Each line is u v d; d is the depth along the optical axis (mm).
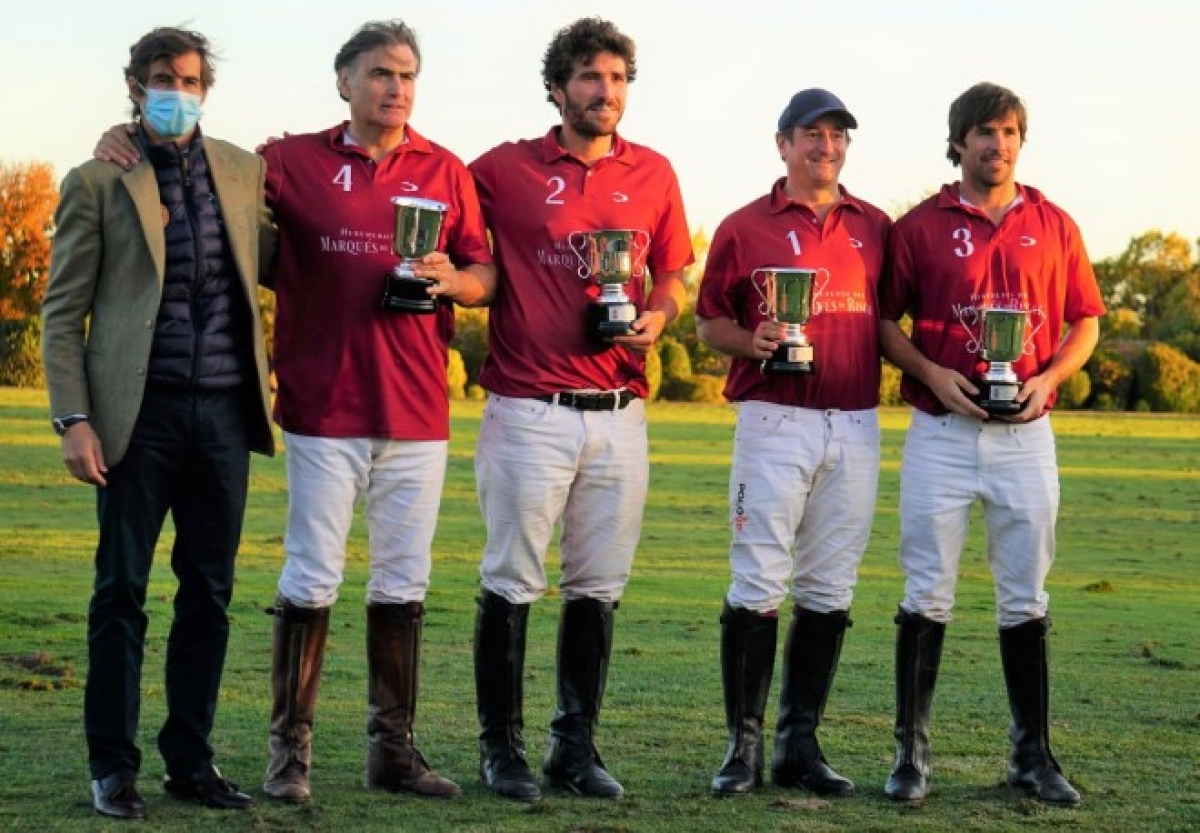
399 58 5668
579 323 6008
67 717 7145
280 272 5801
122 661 5328
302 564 5715
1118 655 10828
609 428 6047
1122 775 6445
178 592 5535
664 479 28203
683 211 6352
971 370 6090
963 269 6074
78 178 5277
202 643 5512
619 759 6648
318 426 5707
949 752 6926
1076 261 6270
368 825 5293
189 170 5395
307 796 5629
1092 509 25625
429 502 5863
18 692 7836
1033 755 6090
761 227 6191
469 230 5945
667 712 7840
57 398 5250
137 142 5379
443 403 5879
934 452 6105
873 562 18000
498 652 6004
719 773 6043
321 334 5738
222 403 5430
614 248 5883
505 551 6031
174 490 5461
